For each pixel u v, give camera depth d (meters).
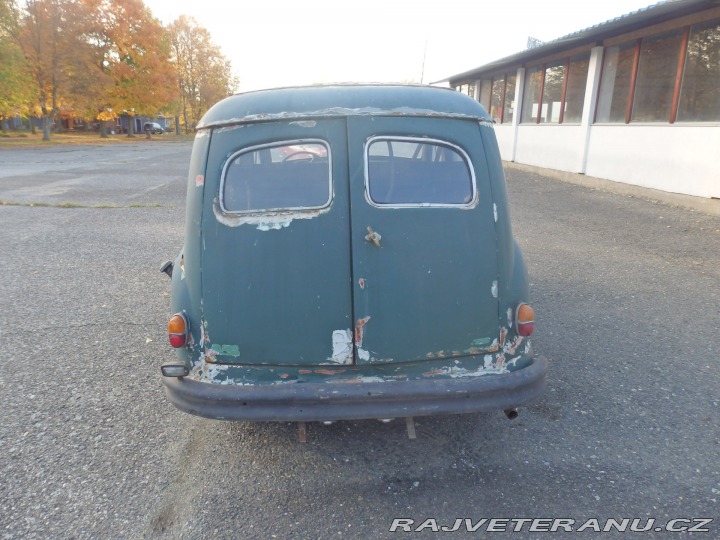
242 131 2.73
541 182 14.38
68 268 6.93
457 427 3.40
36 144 36.31
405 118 2.72
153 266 7.03
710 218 9.12
